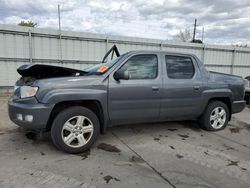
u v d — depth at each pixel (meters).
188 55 4.41
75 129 3.42
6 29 8.71
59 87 3.28
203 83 4.45
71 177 2.73
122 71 3.53
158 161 3.26
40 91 3.19
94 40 10.55
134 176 2.80
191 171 2.99
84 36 10.28
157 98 3.96
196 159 3.37
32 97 3.19
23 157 3.26
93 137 3.56
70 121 3.41
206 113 4.68
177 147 3.84
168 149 3.73
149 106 3.92
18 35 9.00
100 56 10.82
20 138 4.02
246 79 8.20
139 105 3.83
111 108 3.63
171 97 4.10
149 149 3.71
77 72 3.73
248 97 8.00
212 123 4.82
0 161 3.11
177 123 5.34
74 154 3.43
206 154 3.58
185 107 4.29
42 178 2.68
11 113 3.39
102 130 3.72
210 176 2.87
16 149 3.54
